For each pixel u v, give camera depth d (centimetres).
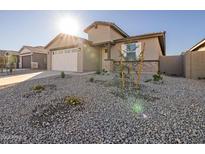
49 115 310
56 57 1555
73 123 271
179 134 227
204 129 239
